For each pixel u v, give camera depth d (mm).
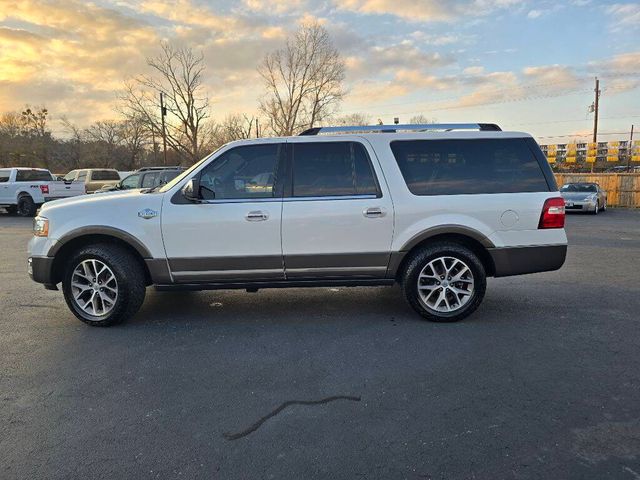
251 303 5484
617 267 7707
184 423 2889
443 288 4688
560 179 29312
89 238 4641
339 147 4664
